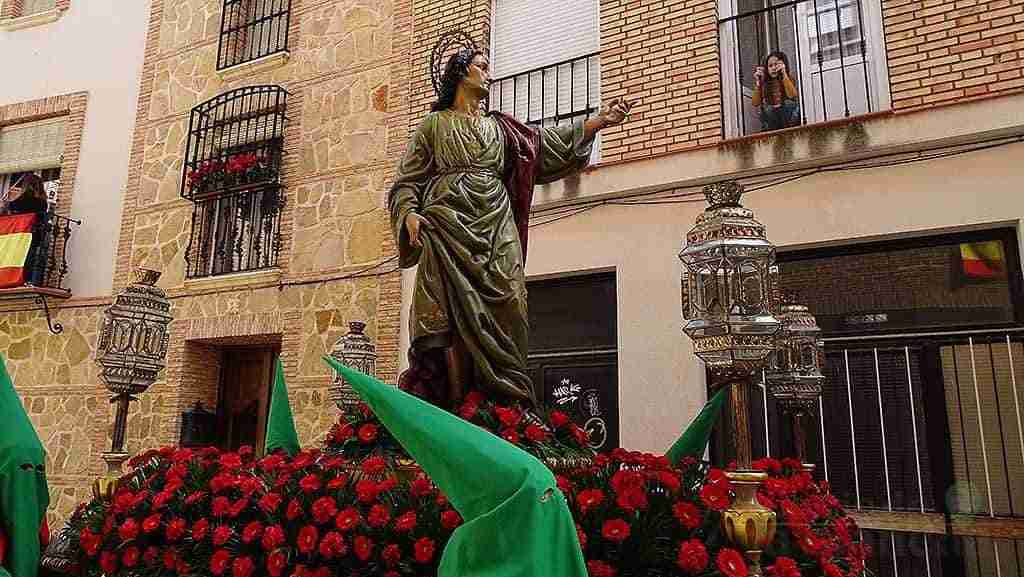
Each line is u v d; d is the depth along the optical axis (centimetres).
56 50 1145
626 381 654
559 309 732
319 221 873
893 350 568
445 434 187
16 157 1130
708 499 256
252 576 282
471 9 834
